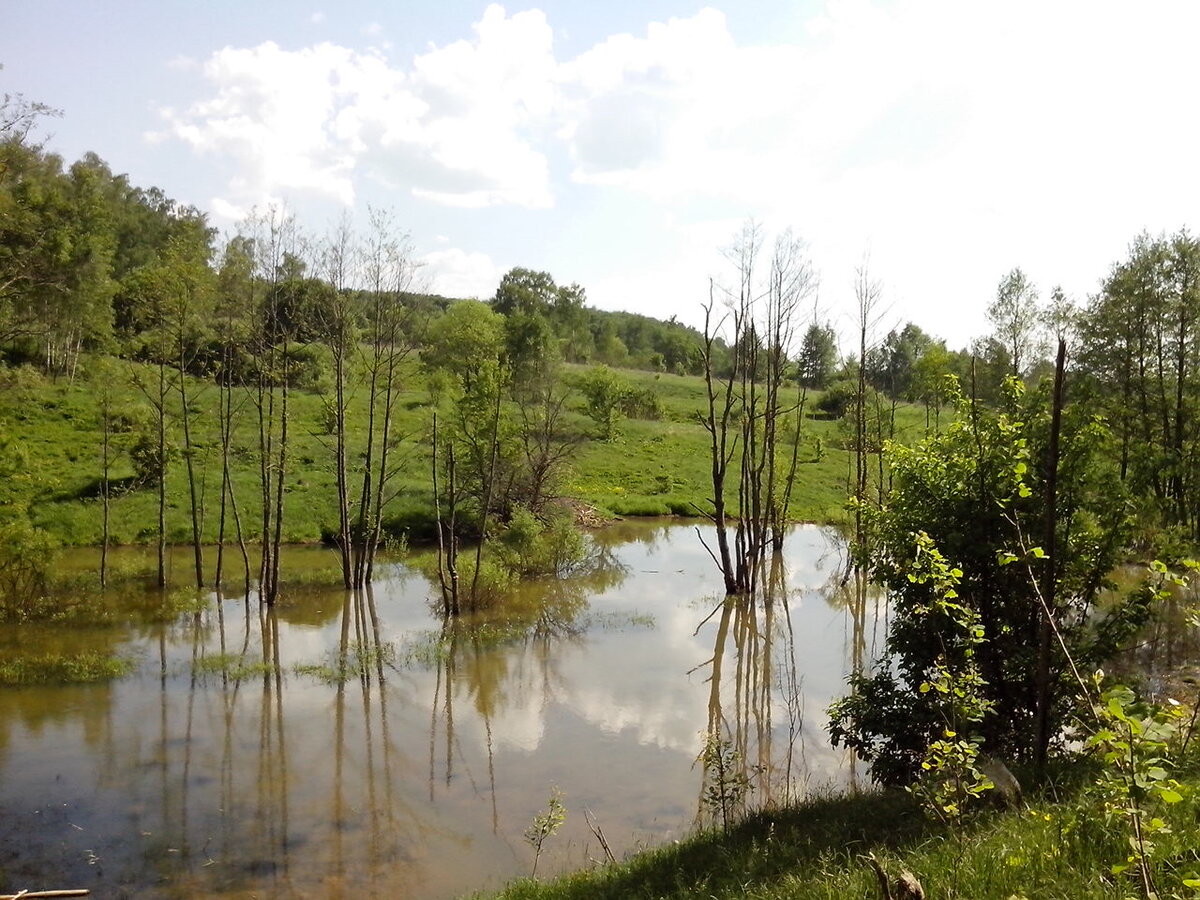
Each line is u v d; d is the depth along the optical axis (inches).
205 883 380.8
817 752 532.4
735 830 358.9
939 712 355.6
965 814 256.4
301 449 1612.9
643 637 835.4
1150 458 399.5
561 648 792.9
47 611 887.1
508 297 3794.3
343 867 395.2
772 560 1157.7
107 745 547.2
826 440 2224.4
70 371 1658.5
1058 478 375.2
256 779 497.4
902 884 184.2
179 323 997.2
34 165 834.2
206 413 1663.4
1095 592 400.8
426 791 480.7
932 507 393.7
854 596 1043.9
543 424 1652.3
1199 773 227.5
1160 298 1151.6
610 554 1328.7
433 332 1971.0
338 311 1034.7
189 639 813.9
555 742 557.6
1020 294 1339.8
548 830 380.2
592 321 4894.2
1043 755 323.0
